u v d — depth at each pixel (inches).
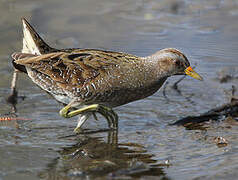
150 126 425.7
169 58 417.1
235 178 321.1
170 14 729.0
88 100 410.6
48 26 674.8
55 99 444.5
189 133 407.8
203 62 570.9
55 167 340.8
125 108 468.8
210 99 486.6
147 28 673.6
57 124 430.3
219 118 441.7
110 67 404.8
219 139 387.2
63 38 636.1
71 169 337.4
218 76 540.4
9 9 730.8
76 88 403.5
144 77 413.7
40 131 413.4
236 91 502.3
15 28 664.4
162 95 502.9
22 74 550.3
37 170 335.9
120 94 412.2
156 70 418.0
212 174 327.3
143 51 593.9
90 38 637.3
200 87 521.3
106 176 326.3
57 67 404.2
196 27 676.1
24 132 409.7
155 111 460.1
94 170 335.9
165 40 631.8
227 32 654.5
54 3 762.2
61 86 407.5
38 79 414.9
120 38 639.8
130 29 670.5
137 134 407.2
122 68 406.6
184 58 420.8
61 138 398.9
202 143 384.5
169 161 350.3
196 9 746.2
